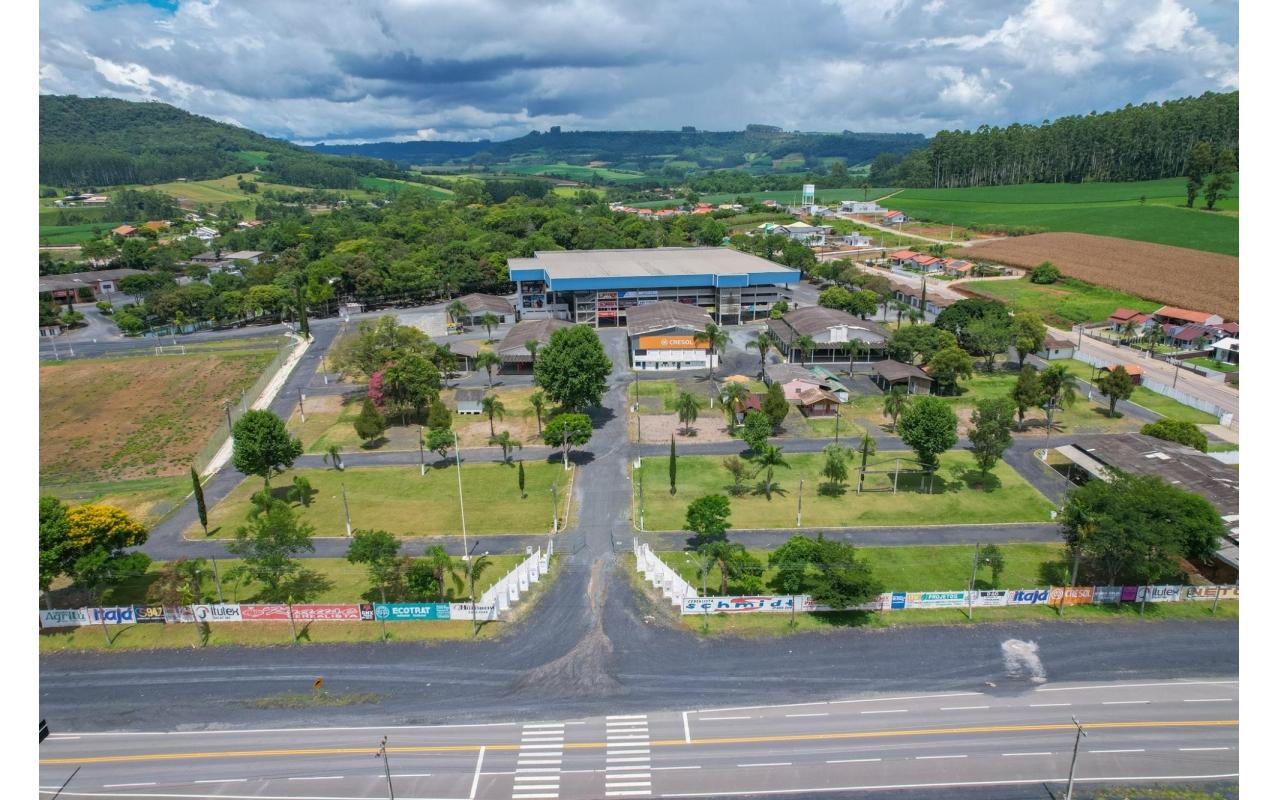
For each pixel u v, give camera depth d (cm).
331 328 18488
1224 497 8206
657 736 5700
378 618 7075
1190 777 5281
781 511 9106
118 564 7112
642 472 10269
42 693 6238
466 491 9825
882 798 5131
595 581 7738
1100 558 7669
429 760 5494
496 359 14200
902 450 10925
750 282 17575
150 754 5588
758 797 5156
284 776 5369
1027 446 10994
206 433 12244
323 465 10769
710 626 7006
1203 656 6531
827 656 6575
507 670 6456
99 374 14612
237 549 7169
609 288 17375
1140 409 12381
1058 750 5531
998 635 6831
